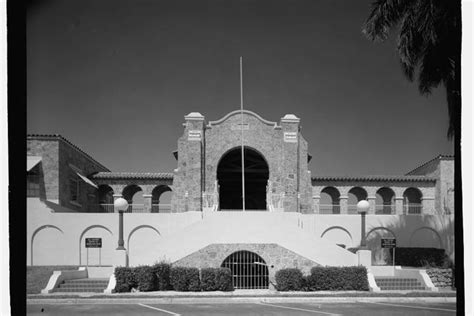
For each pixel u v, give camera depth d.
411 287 22.33
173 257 22.86
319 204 35.56
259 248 23.17
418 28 22.45
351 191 40.28
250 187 49.53
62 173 33.22
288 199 34.25
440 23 20.53
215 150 35.34
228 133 35.50
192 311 15.90
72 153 35.38
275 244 23.25
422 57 23.50
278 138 35.53
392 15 23.45
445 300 18.98
